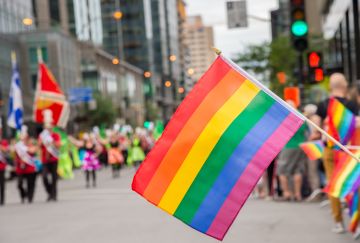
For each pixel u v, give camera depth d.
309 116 14.85
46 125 18.78
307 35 16.72
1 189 18.19
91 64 95.19
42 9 107.88
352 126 9.24
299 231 10.64
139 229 11.62
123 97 117.75
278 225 11.44
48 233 11.66
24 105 72.25
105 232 11.43
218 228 5.50
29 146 18.72
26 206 17.23
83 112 76.12
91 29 137.12
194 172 5.51
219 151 5.52
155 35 183.75
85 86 94.44
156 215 13.70
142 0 173.25
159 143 5.52
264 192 16.25
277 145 5.49
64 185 26.09
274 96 5.57
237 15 22.34
